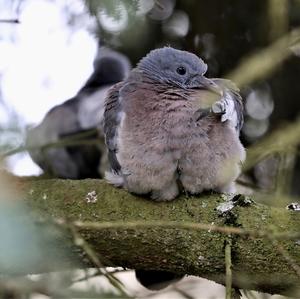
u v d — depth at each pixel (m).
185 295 8.44
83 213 7.42
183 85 8.28
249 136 10.85
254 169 10.87
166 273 7.83
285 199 8.76
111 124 8.15
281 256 6.82
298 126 8.63
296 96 10.62
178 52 8.44
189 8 10.14
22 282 5.83
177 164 7.55
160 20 9.93
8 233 3.69
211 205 7.38
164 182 7.46
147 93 8.05
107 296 5.46
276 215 7.05
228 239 6.94
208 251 7.07
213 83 8.21
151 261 7.32
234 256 6.95
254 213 7.10
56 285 5.53
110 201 7.50
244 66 7.13
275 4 7.26
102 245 7.21
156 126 7.67
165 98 8.01
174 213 7.39
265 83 10.58
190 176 7.54
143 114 7.79
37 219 4.93
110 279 5.64
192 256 7.14
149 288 7.90
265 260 6.88
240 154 7.80
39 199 7.47
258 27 10.23
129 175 7.53
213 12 10.20
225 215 7.13
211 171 7.59
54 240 6.77
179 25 10.29
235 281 7.13
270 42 8.02
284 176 8.95
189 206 7.41
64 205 7.46
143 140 7.62
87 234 7.12
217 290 10.85
